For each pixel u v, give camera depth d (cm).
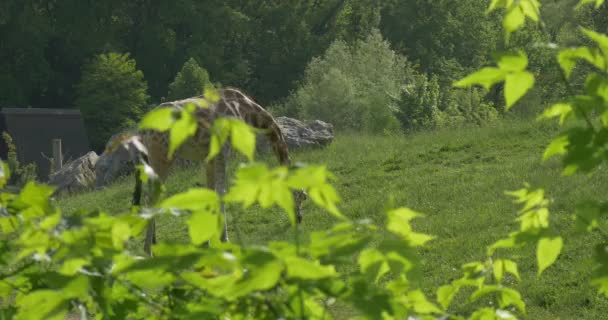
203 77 18912
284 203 593
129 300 820
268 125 4162
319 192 600
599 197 4131
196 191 673
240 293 621
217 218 692
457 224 4228
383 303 670
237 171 573
